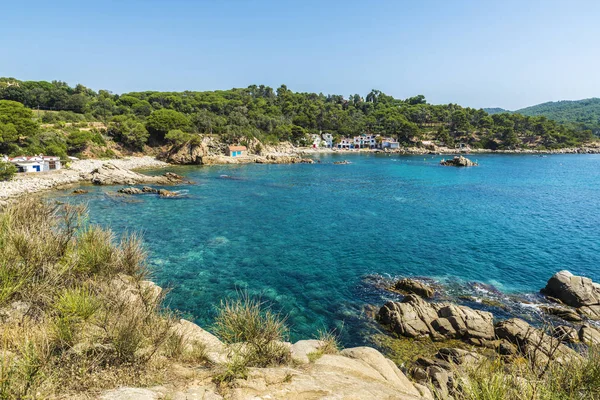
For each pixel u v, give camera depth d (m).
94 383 5.31
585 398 5.66
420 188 69.12
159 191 57.22
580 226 40.91
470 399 5.74
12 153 70.75
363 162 122.75
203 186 67.38
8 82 148.88
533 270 27.64
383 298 22.64
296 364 8.22
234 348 7.39
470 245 33.66
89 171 74.44
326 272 26.72
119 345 6.15
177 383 5.85
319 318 20.05
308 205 51.97
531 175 90.50
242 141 128.12
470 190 67.12
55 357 5.46
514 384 5.72
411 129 172.75
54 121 107.00
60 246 9.09
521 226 40.78
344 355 10.07
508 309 21.44
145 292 8.88
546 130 180.75
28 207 10.78
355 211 48.31
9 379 4.51
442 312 19.45
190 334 9.34
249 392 5.70
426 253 31.27
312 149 161.50
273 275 25.89
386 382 8.06
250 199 55.75
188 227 38.19
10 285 6.84
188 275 25.27
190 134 112.38
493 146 177.00
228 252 30.56
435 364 15.38
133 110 144.62
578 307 21.36
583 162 127.88
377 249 32.25
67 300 6.85
